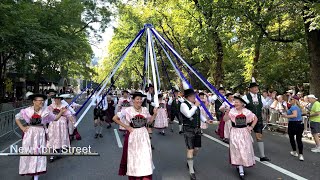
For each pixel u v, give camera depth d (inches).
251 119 242.4
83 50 906.1
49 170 259.4
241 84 1151.0
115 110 526.3
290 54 885.2
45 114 233.0
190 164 237.9
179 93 466.3
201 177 237.8
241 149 232.8
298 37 608.1
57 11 741.9
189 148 239.9
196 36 738.2
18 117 228.5
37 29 631.8
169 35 1150.3
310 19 411.2
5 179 235.6
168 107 548.7
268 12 542.6
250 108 287.4
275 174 243.3
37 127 230.4
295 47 840.9
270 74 963.3
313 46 511.5
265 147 355.3
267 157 301.6
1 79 807.7
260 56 873.5
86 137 433.7
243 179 230.5
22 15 594.9
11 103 624.7
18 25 553.0
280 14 539.5
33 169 219.5
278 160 290.0
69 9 764.6
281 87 997.8
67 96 361.1
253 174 243.8
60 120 303.7
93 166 270.1
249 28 589.6
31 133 227.0
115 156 309.1
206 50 738.2
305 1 426.6
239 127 240.1
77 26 798.5
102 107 431.8
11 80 914.7
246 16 552.1
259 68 919.0
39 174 227.3
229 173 248.5
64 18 747.4
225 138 379.9
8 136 428.8
